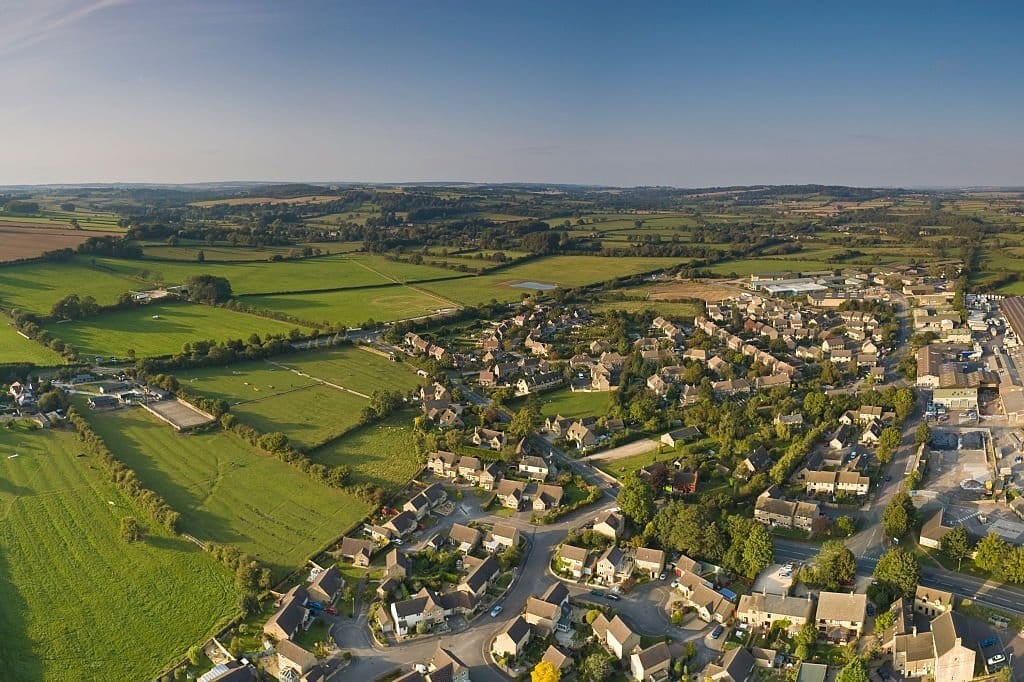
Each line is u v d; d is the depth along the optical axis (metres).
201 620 144.38
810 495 194.00
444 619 145.88
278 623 138.25
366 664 133.62
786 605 140.38
